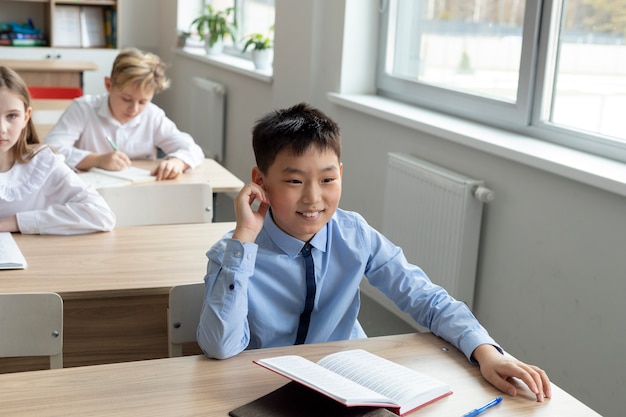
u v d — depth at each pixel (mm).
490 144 2738
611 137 2564
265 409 1234
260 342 1644
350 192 3865
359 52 3844
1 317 1619
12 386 1286
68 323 2012
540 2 2791
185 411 1230
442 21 3428
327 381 1252
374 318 3395
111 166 3014
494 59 3107
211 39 5758
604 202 2350
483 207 2893
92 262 2072
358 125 3744
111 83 3279
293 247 1627
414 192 3127
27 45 6465
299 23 4172
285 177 1502
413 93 3617
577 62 2701
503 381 1374
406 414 1265
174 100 6758
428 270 3057
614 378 2348
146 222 2629
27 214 2285
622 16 2490
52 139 3182
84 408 1224
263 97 4895
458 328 1541
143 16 6930
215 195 3037
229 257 1473
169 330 1707
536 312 2666
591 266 2418
